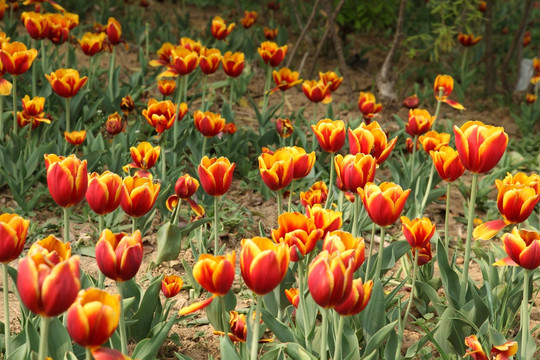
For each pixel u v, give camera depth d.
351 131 2.97
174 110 4.34
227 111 5.74
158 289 3.06
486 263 3.66
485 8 8.67
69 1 9.34
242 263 2.05
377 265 2.84
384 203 2.50
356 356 2.64
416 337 3.43
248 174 5.39
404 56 8.66
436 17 9.95
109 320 1.74
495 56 9.45
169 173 4.94
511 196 2.61
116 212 4.62
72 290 1.75
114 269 2.10
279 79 5.55
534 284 4.08
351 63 8.70
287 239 2.42
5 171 4.80
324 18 9.88
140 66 7.67
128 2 9.04
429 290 3.25
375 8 8.60
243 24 7.79
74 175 2.41
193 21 9.78
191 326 3.52
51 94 6.15
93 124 5.91
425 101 7.95
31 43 6.99
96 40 5.80
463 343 3.10
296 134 5.84
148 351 2.67
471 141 2.69
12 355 2.42
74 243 4.31
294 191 5.21
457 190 5.81
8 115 5.39
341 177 2.77
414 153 5.06
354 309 2.14
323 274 1.96
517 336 3.14
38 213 4.70
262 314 2.76
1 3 6.08
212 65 5.02
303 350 2.56
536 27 11.03
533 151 6.84
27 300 1.75
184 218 4.70
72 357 2.36
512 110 7.77
